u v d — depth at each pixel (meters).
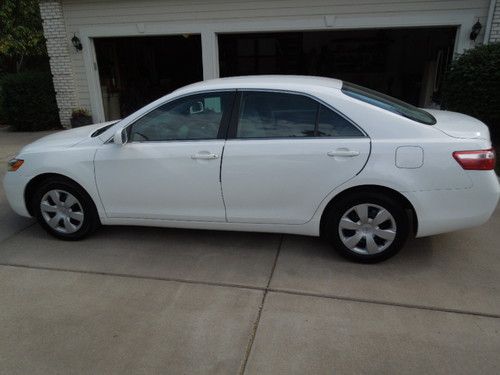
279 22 8.95
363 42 13.06
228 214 3.77
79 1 9.71
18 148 8.88
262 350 2.64
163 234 4.36
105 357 2.62
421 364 2.50
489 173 3.32
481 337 2.72
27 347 2.72
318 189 3.51
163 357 2.61
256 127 3.60
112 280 3.50
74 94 10.63
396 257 3.76
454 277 3.42
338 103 3.45
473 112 7.08
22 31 14.11
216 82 3.83
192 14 9.28
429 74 10.87
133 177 3.84
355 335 2.76
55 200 4.14
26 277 3.58
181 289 3.34
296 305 3.09
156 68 13.72
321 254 3.85
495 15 7.88
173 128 3.78
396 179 3.33
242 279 3.46
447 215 3.39
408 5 8.29
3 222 4.80
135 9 9.52
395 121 3.38
